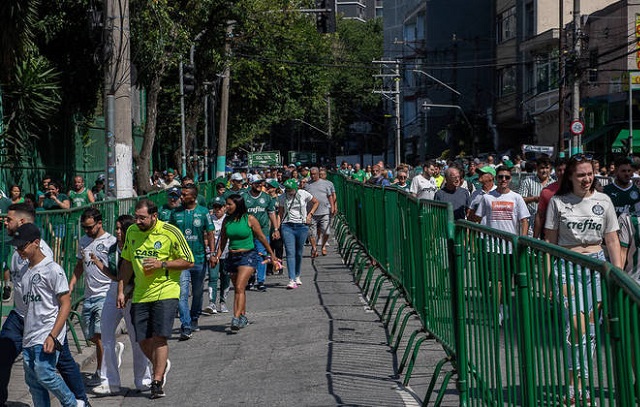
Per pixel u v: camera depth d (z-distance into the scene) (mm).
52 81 25984
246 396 9180
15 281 8172
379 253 15672
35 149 24578
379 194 15664
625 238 8992
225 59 35406
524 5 55875
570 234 8484
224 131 40031
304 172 25906
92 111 30172
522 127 61000
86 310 10117
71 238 12875
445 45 75438
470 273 7176
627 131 39312
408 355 10125
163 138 45750
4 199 17172
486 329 6645
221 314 14945
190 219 13266
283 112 48688
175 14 27328
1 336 8156
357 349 11133
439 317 8898
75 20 26266
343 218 27094
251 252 13180
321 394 8977
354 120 103625
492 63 67750
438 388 8992
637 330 3643
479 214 12266
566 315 4887
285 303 15547
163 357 9508
